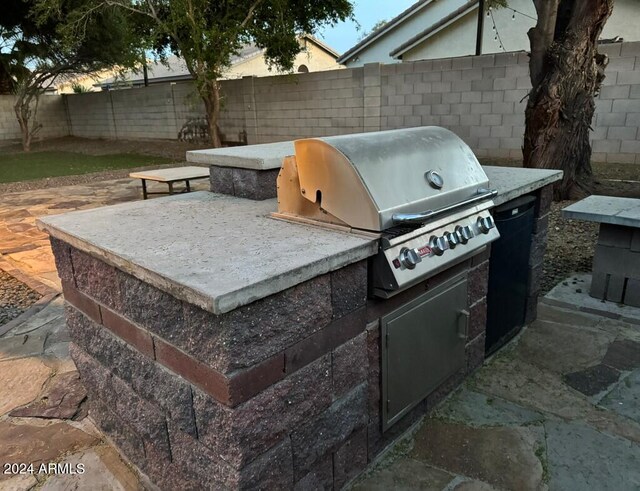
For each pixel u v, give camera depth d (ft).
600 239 9.97
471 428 6.42
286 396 4.49
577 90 16.69
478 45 29.50
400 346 5.86
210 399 4.22
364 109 30.91
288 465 4.65
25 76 46.14
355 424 5.41
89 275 5.64
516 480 5.51
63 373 8.10
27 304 11.27
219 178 8.23
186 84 41.60
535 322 9.38
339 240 5.01
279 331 4.29
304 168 5.60
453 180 6.07
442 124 27.81
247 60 59.77
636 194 17.29
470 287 7.08
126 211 6.85
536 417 6.61
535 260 8.92
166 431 5.00
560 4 16.60
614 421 6.49
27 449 6.28
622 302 10.00
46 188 26.50
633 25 30.73
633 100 21.43
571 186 17.58
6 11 39.27
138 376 5.20
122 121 49.52
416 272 5.21
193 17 30.71
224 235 5.39
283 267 4.21
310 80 33.04
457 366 7.05
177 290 3.97
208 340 4.04
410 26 46.98
